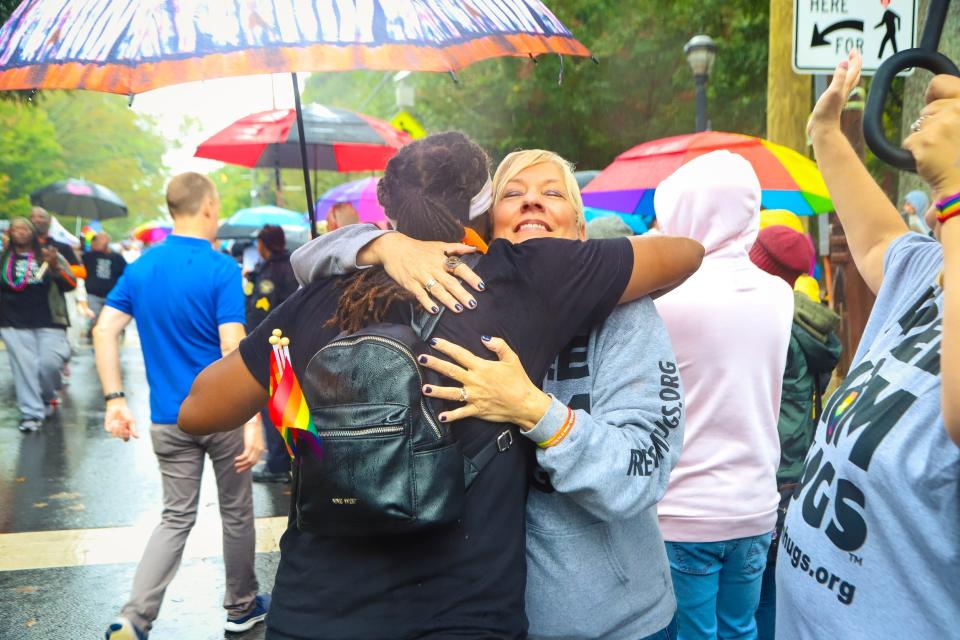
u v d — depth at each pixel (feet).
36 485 21.50
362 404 5.02
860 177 6.19
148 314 12.00
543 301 5.68
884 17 15.17
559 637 5.84
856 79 6.17
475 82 68.95
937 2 4.50
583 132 67.21
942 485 4.33
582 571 5.81
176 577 15.23
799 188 18.76
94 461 24.13
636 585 6.04
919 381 4.54
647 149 20.42
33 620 13.42
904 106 24.50
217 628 13.19
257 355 6.10
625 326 6.08
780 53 27.66
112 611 13.78
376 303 5.52
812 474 5.13
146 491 21.01
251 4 6.10
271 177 102.01
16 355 28.14
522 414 5.41
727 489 8.39
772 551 9.62
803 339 9.80
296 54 6.00
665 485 5.87
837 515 4.81
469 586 5.27
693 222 8.71
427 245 5.66
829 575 4.84
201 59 6.11
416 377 5.10
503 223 6.82
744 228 8.73
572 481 5.47
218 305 12.16
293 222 50.08
